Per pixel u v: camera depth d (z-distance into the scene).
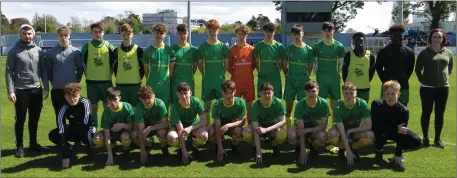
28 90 6.28
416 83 16.33
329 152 6.46
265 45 7.15
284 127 6.12
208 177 5.29
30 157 6.22
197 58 7.23
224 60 7.22
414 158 6.08
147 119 6.13
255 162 5.95
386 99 5.76
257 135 5.95
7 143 7.07
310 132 6.11
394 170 5.55
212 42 7.10
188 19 23.97
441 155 6.22
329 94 7.25
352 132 5.95
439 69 6.60
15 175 5.38
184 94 5.87
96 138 5.94
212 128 6.28
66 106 5.98
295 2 49.88
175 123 5.95
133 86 6.86
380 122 5.88
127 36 6.76
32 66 6.30
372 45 34.69
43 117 9.45
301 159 5.87
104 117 5.98
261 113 6.14
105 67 6.82
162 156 6.28
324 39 7.18
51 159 6.14
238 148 6.75
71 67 6.52
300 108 6.04
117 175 5.39
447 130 7.95
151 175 5.38
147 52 6.82
